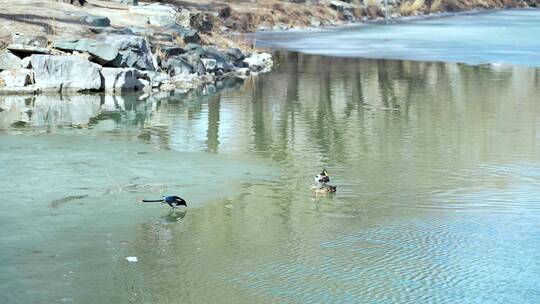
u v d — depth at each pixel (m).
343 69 48.22
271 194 19.69
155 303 13.34
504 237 16.55
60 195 19.33
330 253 15.61
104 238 16.42
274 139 26.44
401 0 110.31
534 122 29.48
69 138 26.23
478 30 81.62
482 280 14.27
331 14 90.50
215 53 45.81
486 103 34.12
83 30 42.69
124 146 25.02
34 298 13.48
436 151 24.61
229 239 16.41
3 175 21.12
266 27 78.69
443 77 43.66
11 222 17.30
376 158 23.70
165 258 15.34
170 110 32.50
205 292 13.78
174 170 21.92
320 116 31.05
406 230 16.98
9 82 36.47
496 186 20.55
